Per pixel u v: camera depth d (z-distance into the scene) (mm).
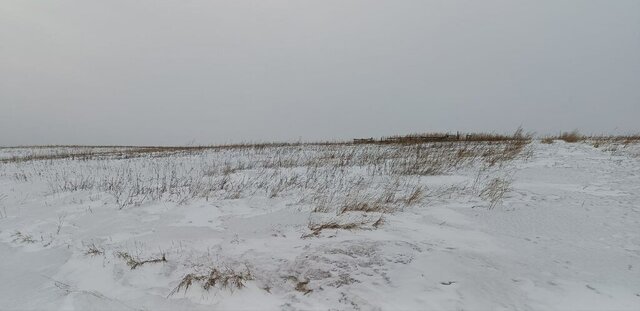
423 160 11281
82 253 5000
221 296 3721
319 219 6012
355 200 7113
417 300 3498
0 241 5625
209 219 6430
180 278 4129
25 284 4152
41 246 5367
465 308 3357
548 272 4039
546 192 7676
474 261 4273
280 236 5211
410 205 6949
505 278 3885
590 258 4426
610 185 8117
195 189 8633
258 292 3791
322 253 4426
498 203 6980
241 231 5594
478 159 11562
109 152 22453
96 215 6805
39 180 11062
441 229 5543
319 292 3730
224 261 4422
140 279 4148
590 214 6203
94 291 3924
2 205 7973
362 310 3391
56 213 7082
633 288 3676
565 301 3453
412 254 4418
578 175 9133
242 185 9000
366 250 4496
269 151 16703
